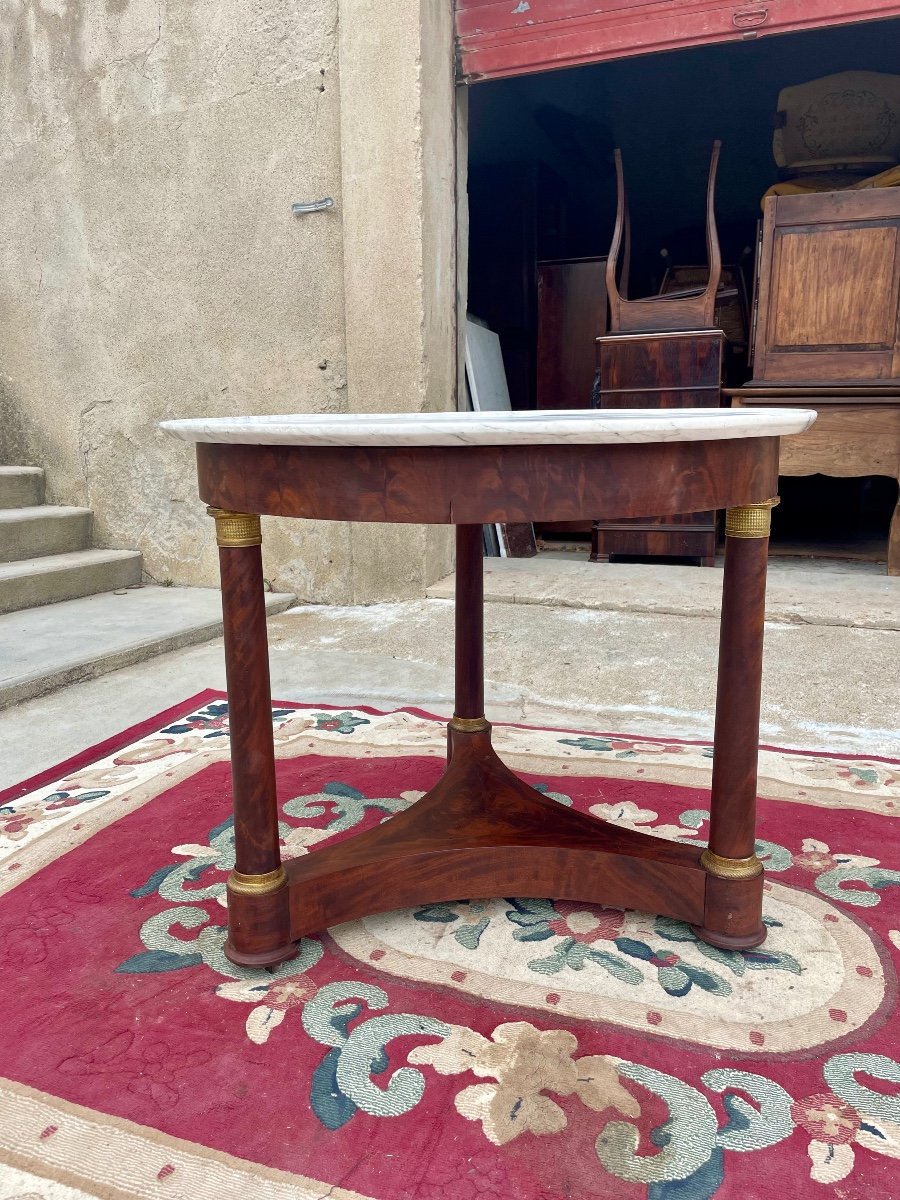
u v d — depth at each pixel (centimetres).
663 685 259
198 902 142
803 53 614
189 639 324
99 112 399
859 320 393
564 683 263
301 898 126
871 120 425
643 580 390
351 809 175
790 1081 101
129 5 383
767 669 271
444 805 150
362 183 356
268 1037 109
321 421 135
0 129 420
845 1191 86
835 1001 116
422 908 141
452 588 382
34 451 450
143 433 423
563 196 754
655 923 135
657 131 722
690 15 361
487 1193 86
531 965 125
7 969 125
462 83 391
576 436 95
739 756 123
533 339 685
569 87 652
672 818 169
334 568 393
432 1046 107
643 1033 109
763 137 724
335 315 377
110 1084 101
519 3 376
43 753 216
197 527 420
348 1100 99
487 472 102
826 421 393
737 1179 88
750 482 111
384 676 275
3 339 444
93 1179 88
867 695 246
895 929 132
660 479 105
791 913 137
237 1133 94
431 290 367
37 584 371
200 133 383
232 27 369
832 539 543
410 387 366
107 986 121
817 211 393
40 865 155
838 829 164
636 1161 90
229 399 403
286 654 306
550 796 180
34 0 400
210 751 210
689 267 538
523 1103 98
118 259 410
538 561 453
